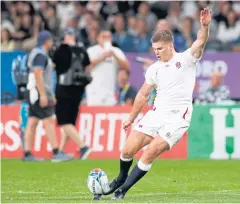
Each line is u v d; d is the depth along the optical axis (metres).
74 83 52.81
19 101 59.97
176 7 73.81
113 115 55.59
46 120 53.81
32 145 54.78
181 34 69.12
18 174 46.34
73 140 54.03
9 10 76.94
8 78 59.59
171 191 37.69
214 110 54.78
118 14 71.50
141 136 32.38
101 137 55.81
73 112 53.62
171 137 31.67
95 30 66.38
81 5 76.56
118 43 70.12
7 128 56.94
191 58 31.89
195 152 55.03
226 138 54.66
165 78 32.00
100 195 33.03
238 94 61.97
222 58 62.09
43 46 52.88
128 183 32.16
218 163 51.62
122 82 57.53
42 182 42.28
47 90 53.41
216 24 71.88
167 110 31.98
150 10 73.81
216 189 38.47
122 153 32.72
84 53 53.41
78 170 48.38
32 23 73.94
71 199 33.50
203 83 62.12
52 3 76.69
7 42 70.81
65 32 53.25
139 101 32.81
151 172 46.66
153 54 62.31
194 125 54.97
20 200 33.41
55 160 53.75
